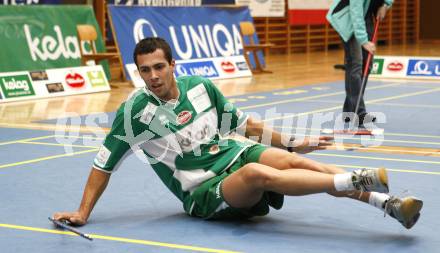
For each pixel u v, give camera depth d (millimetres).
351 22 8891
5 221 4617
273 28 23531
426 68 15789
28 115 10227
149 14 15211
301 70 17766
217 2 19125
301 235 4254
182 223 4562
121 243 4117
